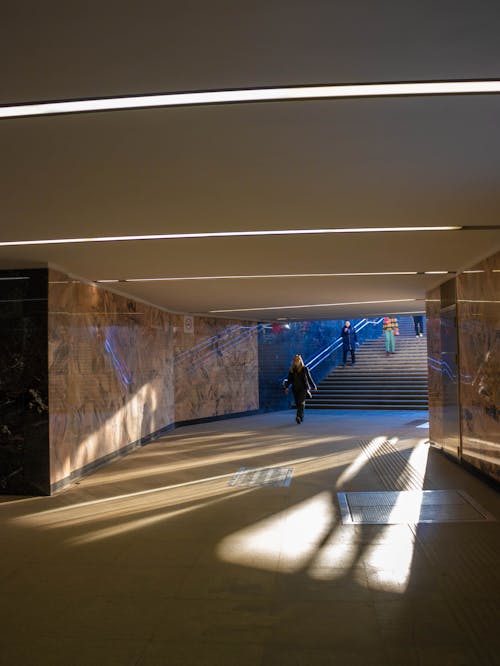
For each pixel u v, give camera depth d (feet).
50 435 27.17
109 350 36.17
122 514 23.48
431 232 21.33
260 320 65.62
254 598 14.99
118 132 11.53
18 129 11.32
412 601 14.60
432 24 7.96
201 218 18.72
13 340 27.40
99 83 9.52
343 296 43.83
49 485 26.99
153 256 25.52
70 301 30.04
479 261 27.73
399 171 14.23
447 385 34.83
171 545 19.40
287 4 7.41
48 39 8.16
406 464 32.81
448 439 34.68
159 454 38.17
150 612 14.38
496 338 25.29
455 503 23.89
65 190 15.43
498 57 8.90
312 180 14.88
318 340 77.87
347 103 10.41
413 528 20.65
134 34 8.07
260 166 13.71
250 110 10.61
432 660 11.80
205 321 57.41
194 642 12.78
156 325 47.37
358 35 8.21
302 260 27.40
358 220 19.34
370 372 78.13
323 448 39.24
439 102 10.43
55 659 12.23
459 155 13.17
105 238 21.63
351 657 11.95
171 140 12.00
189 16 7.66
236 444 41.96
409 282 36.55
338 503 24.34
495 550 18.25
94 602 15.08
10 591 15.97
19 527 22.04
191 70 9.15
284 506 24.02
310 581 16.01
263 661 11.87
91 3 7.32
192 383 55.06
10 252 24.30
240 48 8.52
